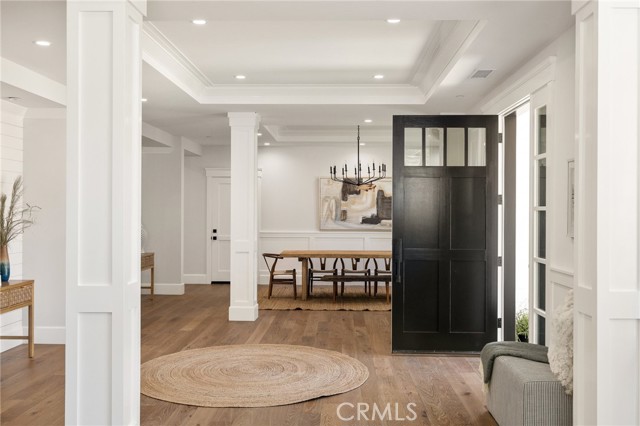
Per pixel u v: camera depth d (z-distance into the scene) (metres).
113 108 2.92
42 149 6.10
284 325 7.10
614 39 2.81
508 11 3.53
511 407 3.38
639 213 2.82
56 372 4.90
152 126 8.56
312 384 4.55
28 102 5.72
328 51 5.30
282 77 6.32
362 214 11.11
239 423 3.71
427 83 6.23
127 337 2.98
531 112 4.70
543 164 4.60
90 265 2.94
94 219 2.94
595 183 2.83
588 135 2.94
